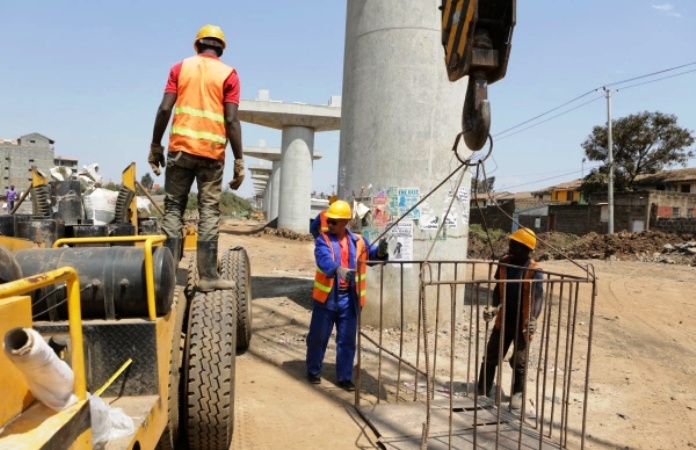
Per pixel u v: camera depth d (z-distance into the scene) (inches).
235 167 172.6
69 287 76.5
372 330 292.2
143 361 107.8
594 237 959.0
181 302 141.7
